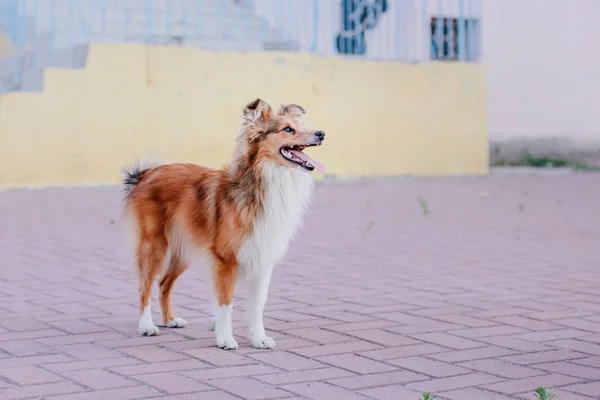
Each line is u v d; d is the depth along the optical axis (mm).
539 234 10656
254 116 5516
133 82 14391
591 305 6855
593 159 20250
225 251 5559
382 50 17219
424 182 16156
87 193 13539
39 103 13852
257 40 16000
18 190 13766
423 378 4902
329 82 15844
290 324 6254
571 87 20219
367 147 16328
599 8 20219
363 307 6824
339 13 16703
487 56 19438
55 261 8727
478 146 17453
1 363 5152
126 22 14562
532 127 19953
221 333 5582
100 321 6301
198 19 15602
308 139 5395
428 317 6461
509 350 5520
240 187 5531
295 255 9211
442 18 17516
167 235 5949
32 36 14203
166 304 6164
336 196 14109
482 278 8008
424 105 16781
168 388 4668
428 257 9125
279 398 4520
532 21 19750
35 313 6531
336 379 4871
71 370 5008
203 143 14914
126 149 14422
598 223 11578
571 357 5352
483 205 13336
